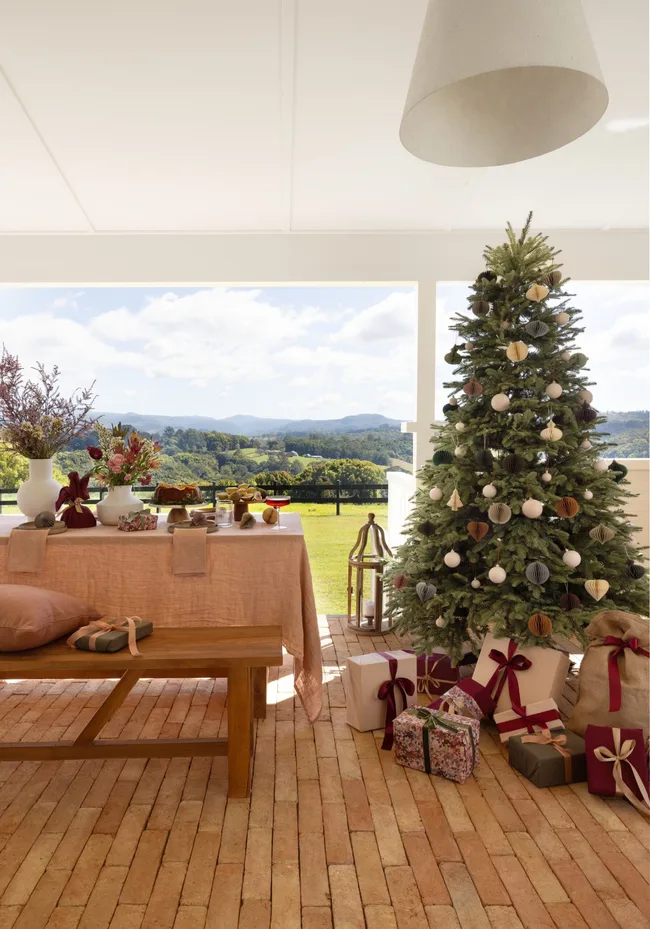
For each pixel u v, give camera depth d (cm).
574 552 301
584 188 455
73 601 264
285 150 416
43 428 329
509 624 311
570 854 204
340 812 226
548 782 245
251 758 266
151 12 320
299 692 310
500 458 321
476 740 257
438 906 180
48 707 317
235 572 309
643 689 257
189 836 211
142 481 337
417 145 184
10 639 235
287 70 357
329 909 178
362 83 366
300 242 502
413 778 251
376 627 441
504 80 188
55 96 373
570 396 335
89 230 489
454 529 333
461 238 504
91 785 244
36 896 183
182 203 465
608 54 345
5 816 223
